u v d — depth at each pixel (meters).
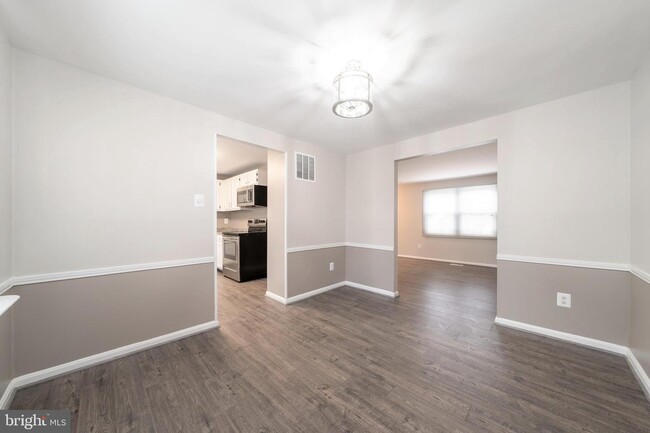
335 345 2.30
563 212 2.33
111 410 1.51
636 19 1.40
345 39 1.56
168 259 2.34
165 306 2.33
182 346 2.27
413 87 2.12
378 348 2.24
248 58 1.76
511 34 1.52
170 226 2.36
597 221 2.18
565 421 1.43
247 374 1.87
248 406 1.55
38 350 1.76
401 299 3.60
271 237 3.63
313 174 3.75
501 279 2.69
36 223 1.75
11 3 1.29
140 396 1.63
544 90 2.19
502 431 1.37
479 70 1.89
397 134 3.29
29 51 1.71
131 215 2.14
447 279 4.82
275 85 2.11
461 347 2.25
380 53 1.70
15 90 1.67
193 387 1.72
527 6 1.31
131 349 2.13
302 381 1.79
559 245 2.36
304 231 3.63
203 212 2.57
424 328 2.64
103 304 2.02
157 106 2.27
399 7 1.32
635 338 1.91
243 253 4.57
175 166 2.38
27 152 1.71
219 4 1.31
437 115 2.68
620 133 2.08
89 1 1.29
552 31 1.49
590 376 1.82
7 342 1.58
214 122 2.64
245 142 2.93
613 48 1.65
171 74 1.96
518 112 2.56
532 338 2.40
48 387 1.70
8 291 1.61
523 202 2.54
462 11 1.34
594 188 2.19
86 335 1.94
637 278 1.90
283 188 3.42
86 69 1.91
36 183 1.75
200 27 1.47
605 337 2.15
